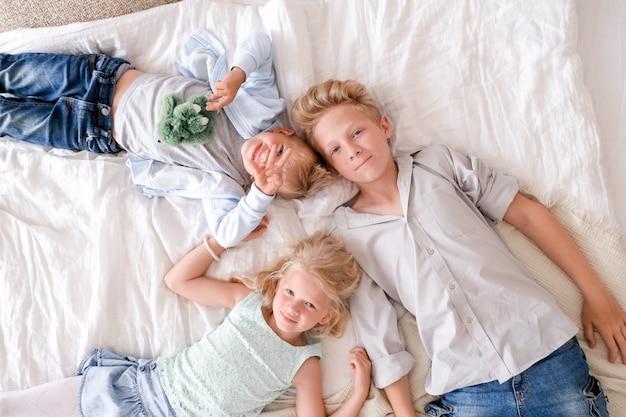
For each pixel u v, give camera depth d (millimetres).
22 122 1389
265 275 1261
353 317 1282
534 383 1144
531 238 1299
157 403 1215
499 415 1167
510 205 1284
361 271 1303
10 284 1309
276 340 1238
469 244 1214
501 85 1338
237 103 1354
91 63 1389
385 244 1271
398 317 1321
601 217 1263
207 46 1414
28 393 1223
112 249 1312
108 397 1210
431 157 1306
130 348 1299
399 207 1280
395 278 1268
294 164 1271
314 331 1283
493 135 1333
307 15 1391
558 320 1160
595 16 1373
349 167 1236
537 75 1315
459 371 1182
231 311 1268
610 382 1219
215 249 1298
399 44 1355
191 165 1373
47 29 1456
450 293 1199
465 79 1343
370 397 1251
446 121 1351
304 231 1337
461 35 1342
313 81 1378
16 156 1409
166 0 1505
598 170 1280
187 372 1228
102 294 1283
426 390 1232
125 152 1448
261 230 1311
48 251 1322
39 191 1368
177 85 1380
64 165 1379
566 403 1135
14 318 1294
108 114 1384
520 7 1326
